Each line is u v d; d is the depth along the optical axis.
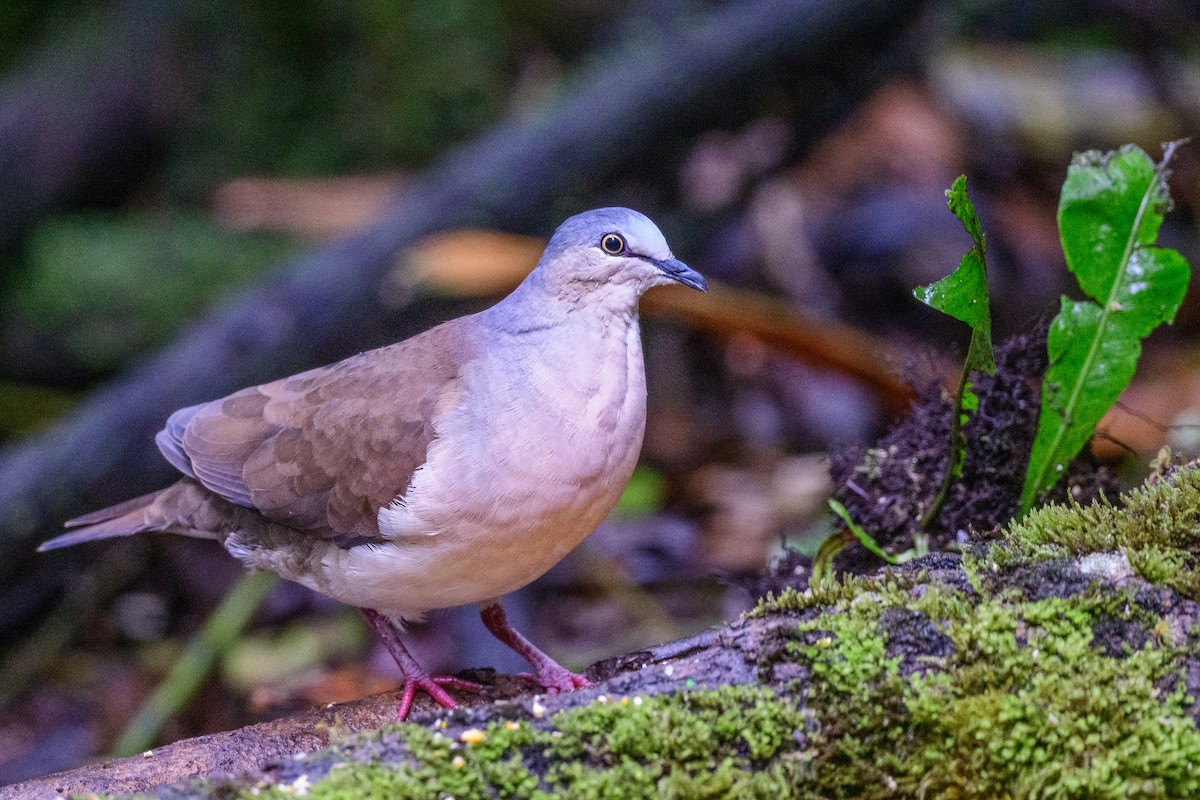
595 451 6.71
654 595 11.76
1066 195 6.41
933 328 14.83
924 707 4.99
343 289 12.76
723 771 4.91
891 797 4.98
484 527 6.75
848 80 15.09
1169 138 16.53
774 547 9.73
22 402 14.22
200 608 12.31
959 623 5.18
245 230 14.94
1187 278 6.32
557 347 6.80
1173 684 4.97
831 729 5.02
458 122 15.74
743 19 14.25
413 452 6.91
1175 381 12.23
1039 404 7.07
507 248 9.91
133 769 5.85
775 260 15.04
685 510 12.74
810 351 9.45
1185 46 17.86
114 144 15.53
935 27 16.28
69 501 12.06
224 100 15.77
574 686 7.06
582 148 13.68
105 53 15.50
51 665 11.88
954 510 7.05
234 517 7.77
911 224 15.07
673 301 9.34
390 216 13.23
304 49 15.69
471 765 4.91
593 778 4.90
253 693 10.52
